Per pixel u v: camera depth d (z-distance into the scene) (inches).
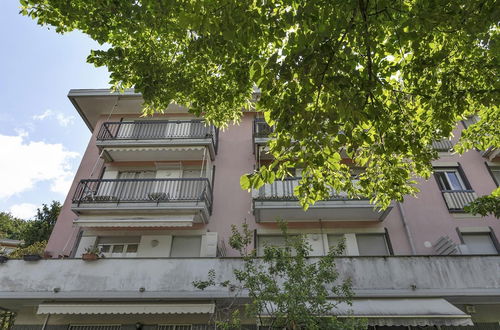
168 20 262.5
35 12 293.0
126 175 585.0
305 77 186.2
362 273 380.8
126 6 259.0
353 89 189.6
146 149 561.6
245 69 276.2
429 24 185.9
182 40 293.4
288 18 189.2
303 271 273.3
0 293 382.0
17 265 399.5
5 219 1365.7
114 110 651.5
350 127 196.1
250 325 383.2
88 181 506.6
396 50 236.2
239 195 538.3
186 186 524.7
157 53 315.3
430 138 317.1
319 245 481.4
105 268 397.1
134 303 374.3
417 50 231.8
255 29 197.5
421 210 505.7
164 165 583.5
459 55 267.1
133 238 503.8
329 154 225.0
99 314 411.8
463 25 196.9
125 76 311.7
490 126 341.4
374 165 318.7
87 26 284.8
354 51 222.7
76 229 512.7
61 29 300.8
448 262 383.2
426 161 301.1
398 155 322.7
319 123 196.7
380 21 201.6
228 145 609.3
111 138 568.7
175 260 400.8
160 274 391.5
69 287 385.1
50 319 411.5
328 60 183.6
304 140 214.2
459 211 501.7
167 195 506.6
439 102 258.2
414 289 368.2
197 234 499.2
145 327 401.7
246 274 280.8
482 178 536.4
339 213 488.1
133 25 274.1
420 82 274.7
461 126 595.2
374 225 497.7
